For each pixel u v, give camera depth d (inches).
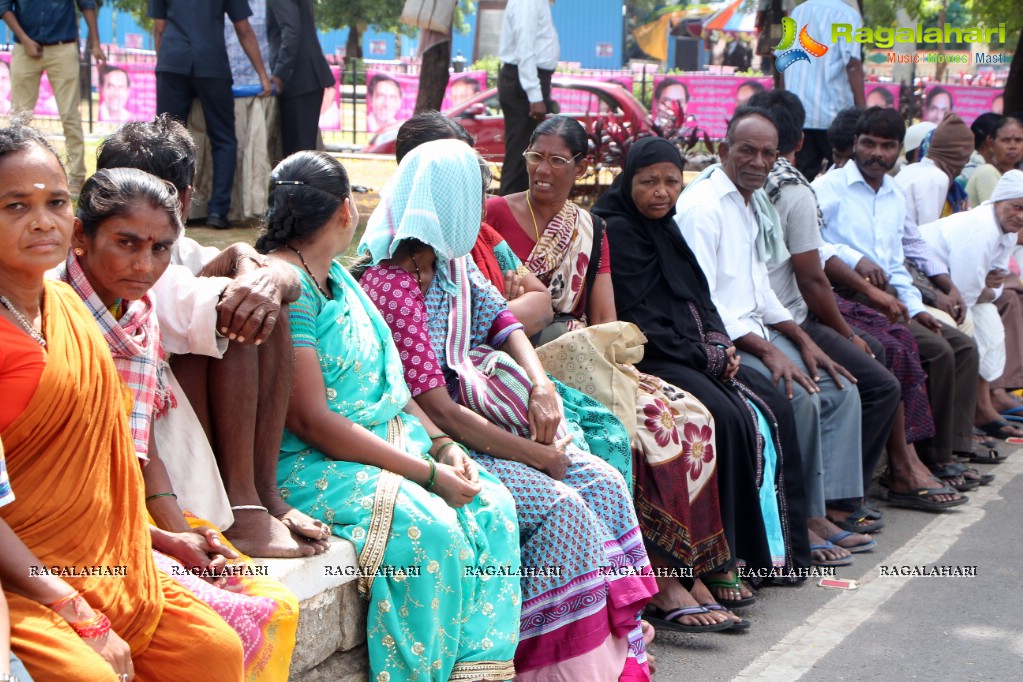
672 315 188.7
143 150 126.9
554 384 165.8
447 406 147.6
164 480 115.3
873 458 219.5
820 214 231.6
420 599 124.8
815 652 164.6
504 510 136.2
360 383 135.0
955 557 206.4
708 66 1066.7
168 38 310.3
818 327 224.7
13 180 95.7
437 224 149.6
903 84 745.0
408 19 431.8
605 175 482.6
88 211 108.7
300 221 133.4
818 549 202.4
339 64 856.3
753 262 209.6
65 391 97.0
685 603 168.6
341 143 696.4
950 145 290.4
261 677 109.7
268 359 123.7
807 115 351.9
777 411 191.8
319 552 122.4
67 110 363.9
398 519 125.3
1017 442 278.1
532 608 141.3
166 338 119.3
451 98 733.9
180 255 139.8
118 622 100.0
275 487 126.6
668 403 170.1
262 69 327.0
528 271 179.9
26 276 97.9
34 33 355.3
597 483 152.6
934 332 249.1
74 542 98.7
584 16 1112.8
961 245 268.7
